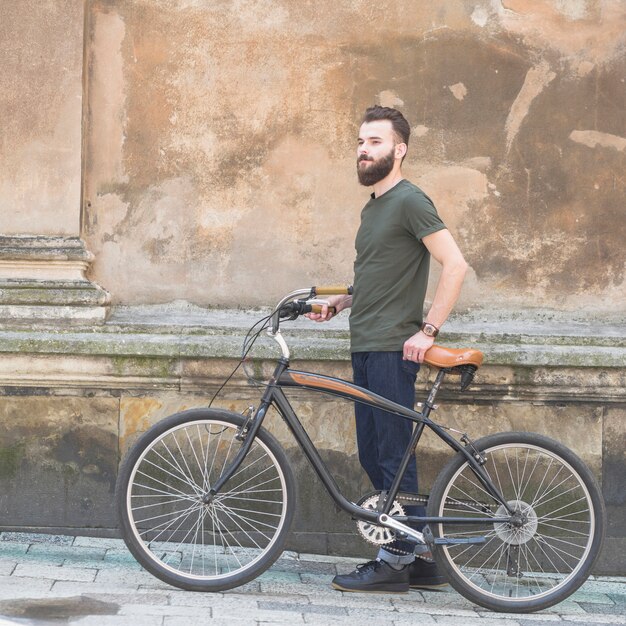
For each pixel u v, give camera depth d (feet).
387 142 16.90
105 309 19.53
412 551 17.26
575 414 19.66
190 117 20.01
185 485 19.39
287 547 19.54
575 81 20.15
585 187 20.18
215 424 16.90
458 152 20.10
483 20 20.06
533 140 20.15
